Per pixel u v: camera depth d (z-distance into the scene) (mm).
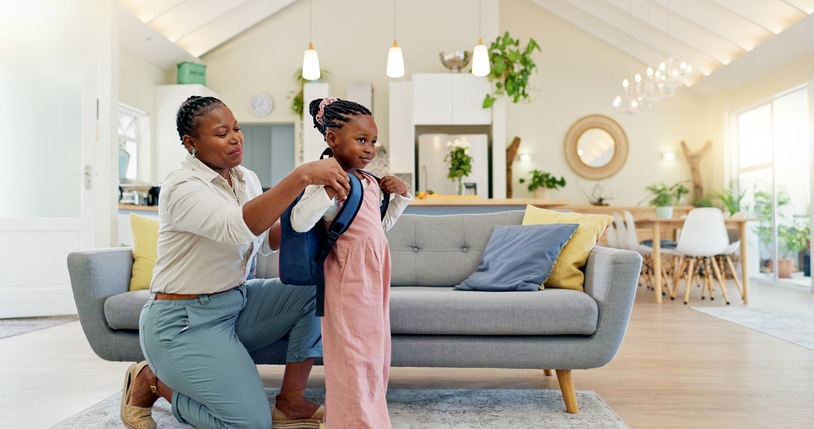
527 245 2275
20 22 4418
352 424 1340
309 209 1323
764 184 6945
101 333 2006
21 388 2236
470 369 2590
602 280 1965
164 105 6938
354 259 1405
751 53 6480
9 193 4320
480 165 6945
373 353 1387
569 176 8297
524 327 1900
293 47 7723
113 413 1919
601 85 8312
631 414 1950
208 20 6707
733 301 5016
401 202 1646
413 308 1921
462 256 2576
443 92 6949
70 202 4383
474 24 7531
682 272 5609
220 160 1584
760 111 7043
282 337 1870
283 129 9500
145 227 2299
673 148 8258
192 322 1556
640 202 8242
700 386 2299
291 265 1405
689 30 6809
